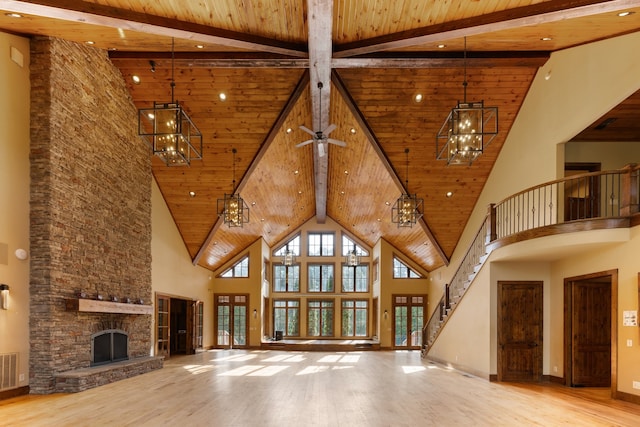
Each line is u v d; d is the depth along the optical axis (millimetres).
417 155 10477
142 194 10125
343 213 17531
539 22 5621
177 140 6145
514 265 8773
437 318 12930
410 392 7184
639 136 8922
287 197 14617
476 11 5695
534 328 8664
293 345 16766
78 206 7543
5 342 6301
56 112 6992
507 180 10023
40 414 5473
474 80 8828
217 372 9477
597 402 6484
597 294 8133
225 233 14484
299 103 9219
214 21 6105
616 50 6656
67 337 7184
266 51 7004
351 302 19797
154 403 6141
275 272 20031
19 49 6742
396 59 7711
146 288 10289
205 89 8969
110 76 8484
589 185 9312
